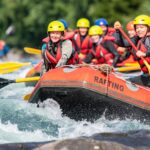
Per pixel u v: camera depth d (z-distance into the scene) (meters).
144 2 64.38
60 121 20.50
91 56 29.95
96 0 77.94
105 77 20.80
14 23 98.88
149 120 21.42
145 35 23.16
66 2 92.94
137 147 15.50
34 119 20.41
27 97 23.67
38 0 95.81
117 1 64.81
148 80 22.66
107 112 21.09
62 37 22.69
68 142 15.31
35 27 96.44
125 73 28.84
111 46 30.02
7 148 15.47
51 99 21.31
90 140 15.47
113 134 16.61
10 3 98.94
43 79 21.42
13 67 30.39
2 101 23.06
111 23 64.81
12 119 20.33
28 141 17.53
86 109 21.02
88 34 32.50
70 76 20.78
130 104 21.06
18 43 98.50
